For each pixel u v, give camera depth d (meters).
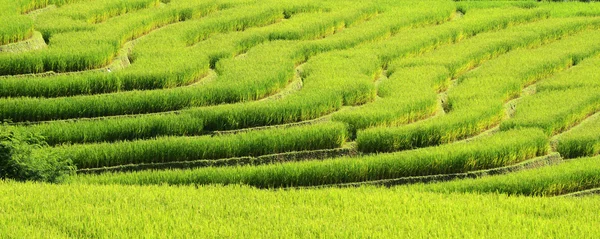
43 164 19.25
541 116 23.81
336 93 25.28
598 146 22.59
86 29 30.45
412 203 17.16
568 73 28.44
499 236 15.15
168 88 25.97
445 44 32.53
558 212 16.91
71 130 22.89
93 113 24.42
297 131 22.58
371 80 27.02
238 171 20.62
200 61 27.70
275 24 33.22
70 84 25.52
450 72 28.92
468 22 34.31
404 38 31.91
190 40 31.11
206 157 22.12
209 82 26.20
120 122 23.25
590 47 31.39
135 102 24.64
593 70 28.67
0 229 14.59
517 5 38.47
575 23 34.41
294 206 16.80
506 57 30.23
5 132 19.16
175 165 21.83
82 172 21.45
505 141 21.94
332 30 33.28
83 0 34.69
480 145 21.69
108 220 15.28
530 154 22.16
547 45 32.22
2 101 24.06
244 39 30.81
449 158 21.22
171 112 24.56
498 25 34.75
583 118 25.06
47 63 26.69
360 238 14.86
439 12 35.59
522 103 25.34
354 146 22.73
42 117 24.12
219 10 35.34
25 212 15.55
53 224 15.05
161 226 15.19
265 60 28.33
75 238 14.49
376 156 21.48
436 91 27.44
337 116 23.80
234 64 27.95
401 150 22.72
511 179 19.80
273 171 20.62
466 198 17.86
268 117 24.02
